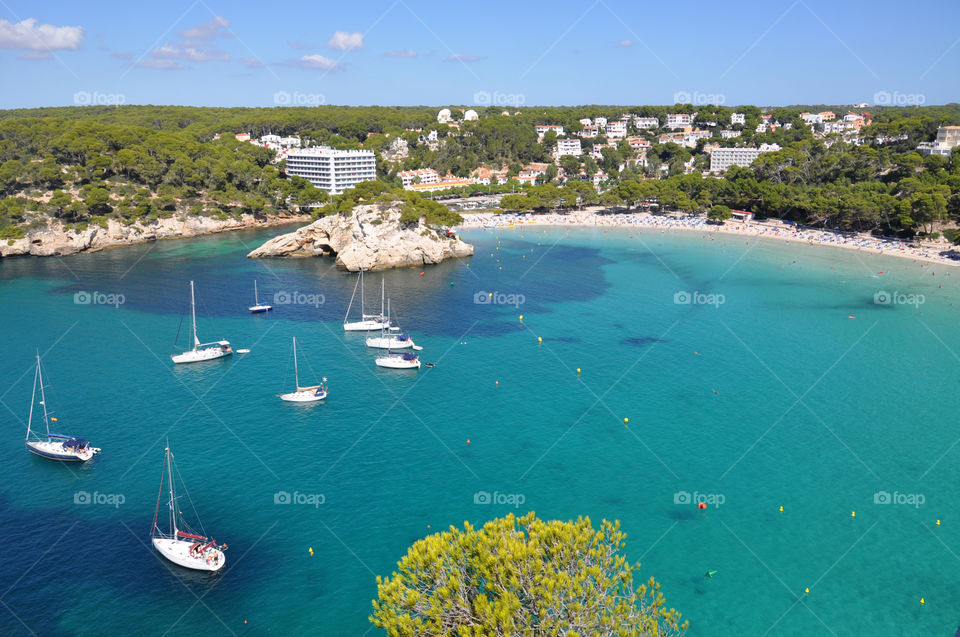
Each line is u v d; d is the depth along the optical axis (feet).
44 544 231.09
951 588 215.10
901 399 348.18
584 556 139.33
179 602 205.67
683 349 424.87
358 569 221.66
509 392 360.48
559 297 553.23
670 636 191.72
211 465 283.59
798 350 421.18
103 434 309.63
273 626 197.36
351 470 281.33
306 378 379.14
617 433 313.94
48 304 517.14
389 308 489.26
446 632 125.39
